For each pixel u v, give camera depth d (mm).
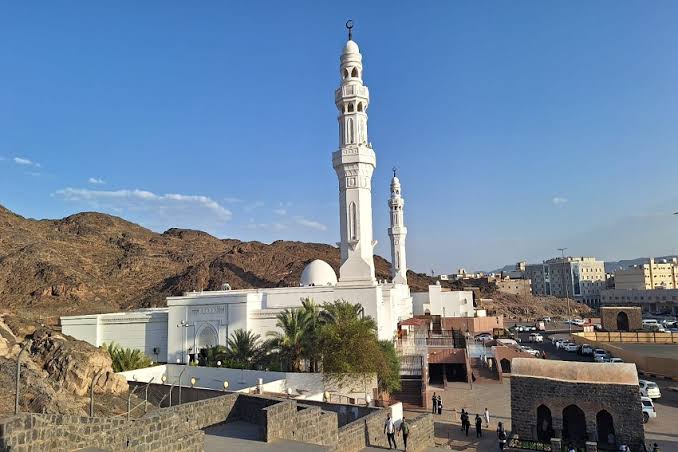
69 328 49750
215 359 39938
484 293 163750
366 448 21234
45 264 93938
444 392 42688
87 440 12398
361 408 23969
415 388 40250
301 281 58438
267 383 31984
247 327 42844
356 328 33281
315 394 30312
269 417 17031
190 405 18859
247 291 48531
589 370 27875
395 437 23469
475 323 74250
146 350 47781
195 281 114562
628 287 192875
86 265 109375
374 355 32375
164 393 31484
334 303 38500
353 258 43844
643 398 35188
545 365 29109
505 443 28094
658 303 159250
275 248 149625
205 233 158375
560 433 27828
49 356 31344
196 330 45031
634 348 65750
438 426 32438
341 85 47062
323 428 19266
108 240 129125
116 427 13086
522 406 29047
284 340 35031
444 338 55969
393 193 84250
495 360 49875
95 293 92375
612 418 26844
